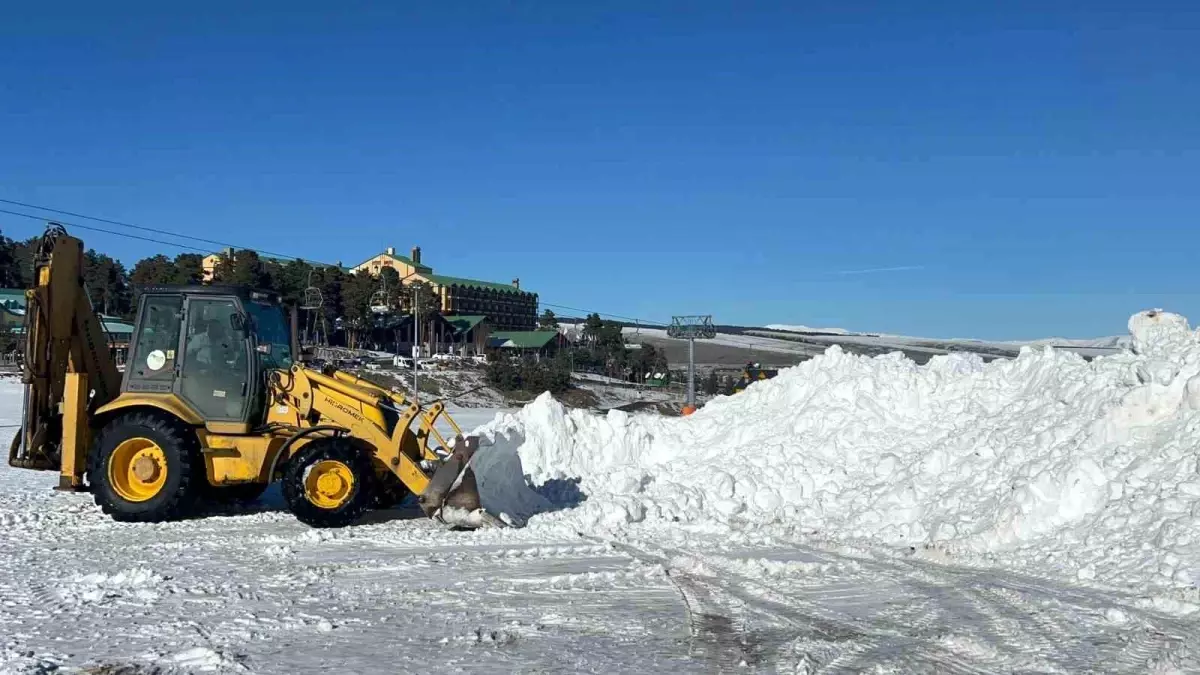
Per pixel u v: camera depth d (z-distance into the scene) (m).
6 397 33.00
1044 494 7.99
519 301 92.94
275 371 10.09
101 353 11.02
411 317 64.38
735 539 8.83
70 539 8.84
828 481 10.31
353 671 4.88
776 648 5.25
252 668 4.93
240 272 53.56
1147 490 7.49
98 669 4.91
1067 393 9.40
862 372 11.80
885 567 7.45
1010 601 6.22
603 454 11.92
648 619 5.90
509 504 10.41
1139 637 5.30
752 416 12.20
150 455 9.82
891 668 4.82
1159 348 8.98
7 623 5.80
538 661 5.04
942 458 9.67
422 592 6.67
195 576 7.18
